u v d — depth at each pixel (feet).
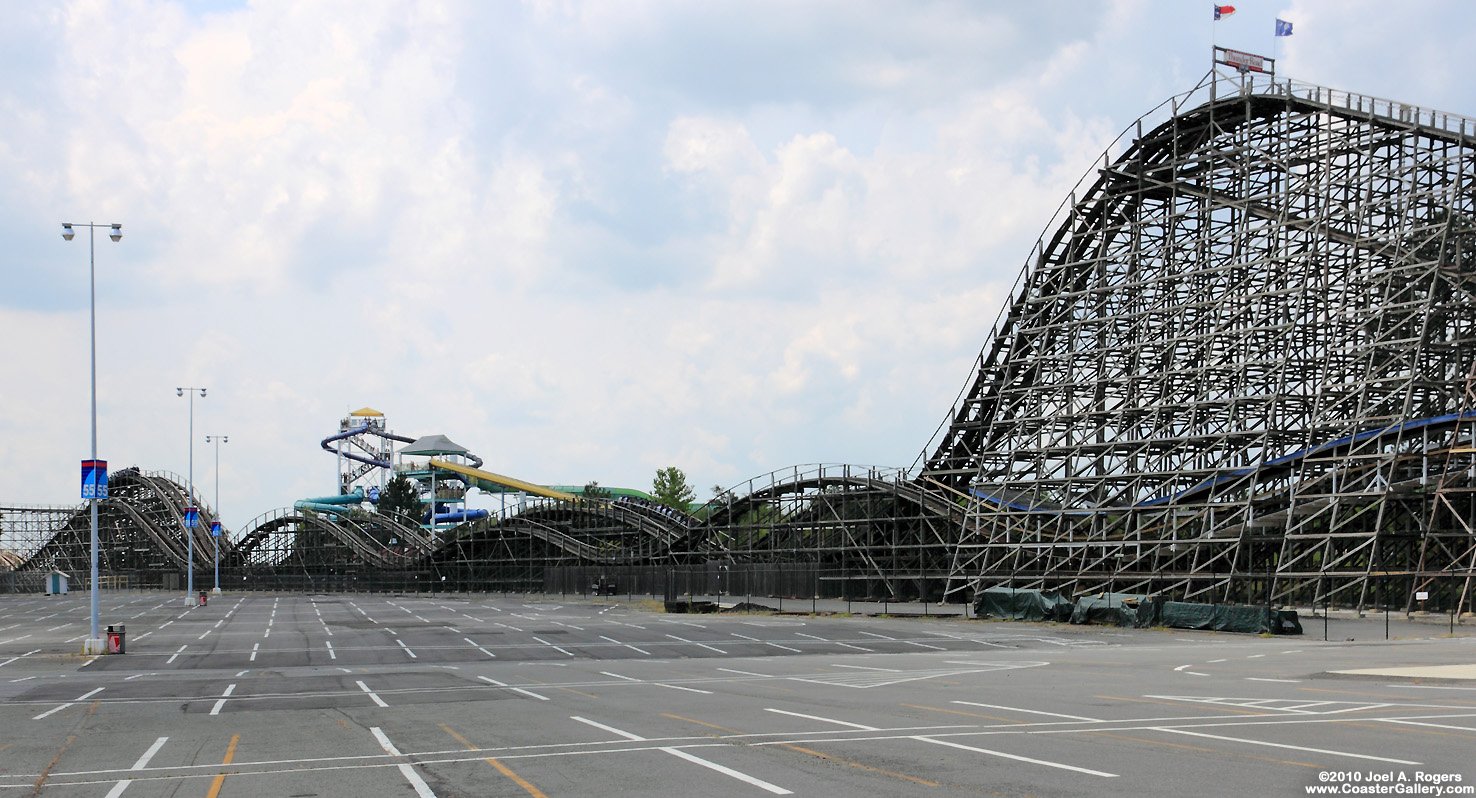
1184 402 267.59
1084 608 216.13
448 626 222.69
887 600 297.12
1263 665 122.72
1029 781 52.54
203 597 346.74
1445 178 241.76
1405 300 249.34
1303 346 270.26
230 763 62.64
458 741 69.67
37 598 454.40
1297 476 247.29
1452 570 211.82
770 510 363.76
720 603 306.55
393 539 549.54
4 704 96.48
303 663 141.49
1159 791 49.62
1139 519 265.54
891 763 58.29
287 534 545.03
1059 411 293.02
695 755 62.18
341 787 54.90
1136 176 298.76
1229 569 262.88
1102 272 299.38
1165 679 106.42
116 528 581.53
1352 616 219.41
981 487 307.78
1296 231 268.82
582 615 267.80
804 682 109.19
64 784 57.00
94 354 165.48
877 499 327.26
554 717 81.51
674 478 637.30
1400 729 67.87
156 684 114.62
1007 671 119.34
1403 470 240.32
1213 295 279.69
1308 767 55.16
